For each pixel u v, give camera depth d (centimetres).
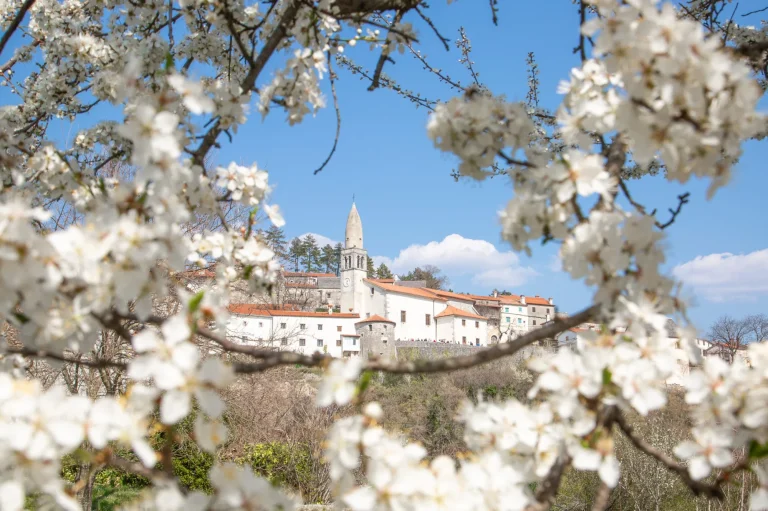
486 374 1900
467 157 188
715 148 131
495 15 286
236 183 256
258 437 1209
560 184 154
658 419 1133
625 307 142
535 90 508
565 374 142
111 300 149
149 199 143
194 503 127
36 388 126
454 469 141
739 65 123
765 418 136
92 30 400
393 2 273
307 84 244
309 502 1089
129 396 132
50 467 122
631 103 132
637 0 125
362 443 137
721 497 143
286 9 269
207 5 313
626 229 145
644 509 1141
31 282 134
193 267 720
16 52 437
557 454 144
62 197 244
